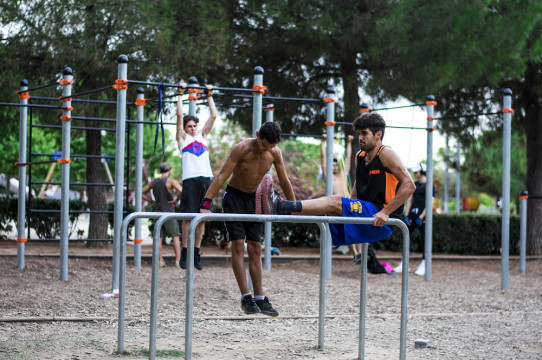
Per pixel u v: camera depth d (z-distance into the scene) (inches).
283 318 324.2
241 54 597.9
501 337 298.8
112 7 534.9
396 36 538.9
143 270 441.4
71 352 237.9
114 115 603.5
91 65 545.3
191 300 196.5
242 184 262.4
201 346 258.4
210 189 253.6
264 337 281.7
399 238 695.1
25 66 569.0
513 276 550.3
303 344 270.1
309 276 463.8
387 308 366.3
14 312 303.0
